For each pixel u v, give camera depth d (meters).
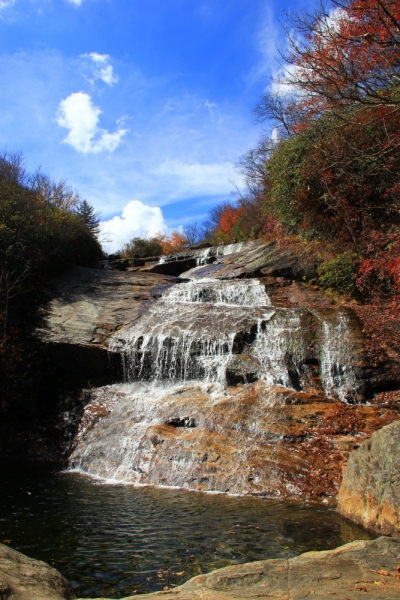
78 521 6.02
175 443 8.63
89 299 15.15
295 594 3.29
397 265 12.63
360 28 10.03
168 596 3.30
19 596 2.90
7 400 11.77
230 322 12.41
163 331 12.39
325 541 5.21
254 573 3.70
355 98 9.90
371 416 8.72
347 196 15.51
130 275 17.89
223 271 18.00
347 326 11.55
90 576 4.44
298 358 10.89
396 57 10.11
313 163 15.85
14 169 23.42
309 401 9.38
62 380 12.60
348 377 10.26
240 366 10.91
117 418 10.30
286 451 7.92
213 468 7.84
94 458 9.34
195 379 11.43
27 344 12.67
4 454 10.50
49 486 7.90
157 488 7.72
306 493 6.93
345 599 3.18
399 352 10.53
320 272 15.13
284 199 17.84
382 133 14.05
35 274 15.46
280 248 17.84
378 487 5.54
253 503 6.74
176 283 17.30
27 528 5.79
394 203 14.48
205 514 6.25
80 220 22.19
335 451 7.72
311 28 10.45
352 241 15.55
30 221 16.08
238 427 8.77
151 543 5.25
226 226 46.53
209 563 4.70
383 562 3.94
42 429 11.28
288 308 13.48
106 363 12.45
